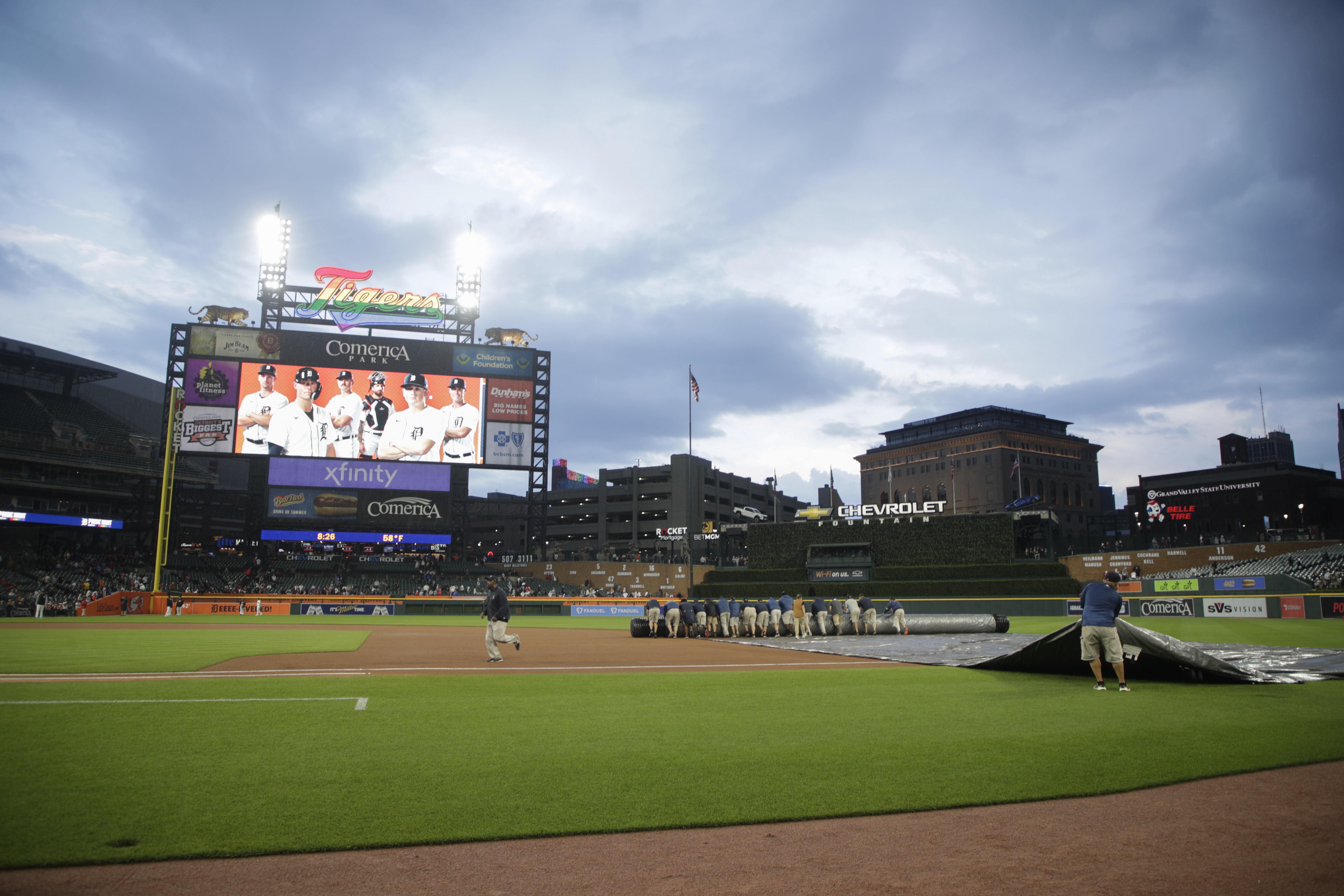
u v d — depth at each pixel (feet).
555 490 453.17
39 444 242.17
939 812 22.74
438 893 17.25
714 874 18.29
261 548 244.42
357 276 254.68
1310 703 40.04
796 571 239.71
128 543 273.54
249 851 19.40
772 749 30.07
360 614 215.51
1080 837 20.48
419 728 34.37
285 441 237.86
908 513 245.24
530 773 26.58
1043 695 43.73
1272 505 315.17
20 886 17.39
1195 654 46.44
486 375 253.85
